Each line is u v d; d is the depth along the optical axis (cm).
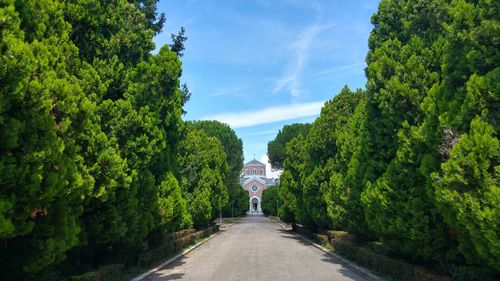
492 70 649
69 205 752
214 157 3494
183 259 1764
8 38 509
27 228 598
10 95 519
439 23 1008
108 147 912
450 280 830
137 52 1148
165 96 1398
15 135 527
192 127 4125
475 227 620
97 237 1006
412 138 912
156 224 1383
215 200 3381
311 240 2694
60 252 698
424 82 984
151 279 1234
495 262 621
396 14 1198
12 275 706
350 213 1495
